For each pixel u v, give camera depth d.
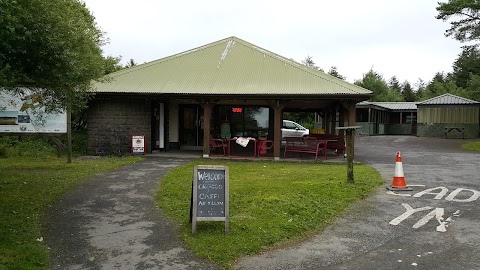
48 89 7.84
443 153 18.97
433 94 56.72
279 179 10.23
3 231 5.64
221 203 5.70
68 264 4.73
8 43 6.15
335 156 16.72
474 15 23.94
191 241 5.39
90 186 9.18
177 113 18.62
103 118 16.25
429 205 7.62
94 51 9.85
